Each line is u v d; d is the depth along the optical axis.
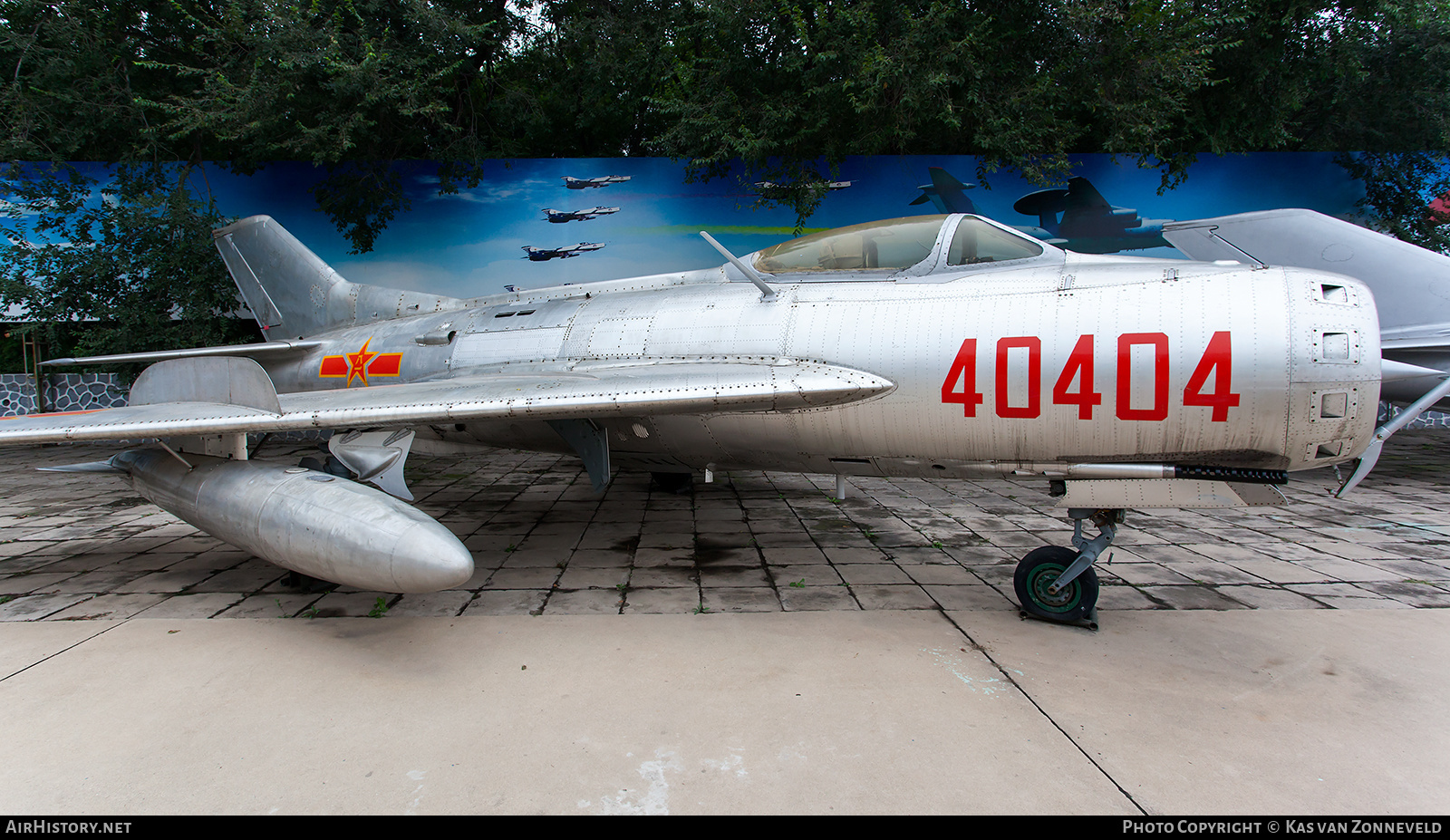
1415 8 9.61
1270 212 7.50
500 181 11.23
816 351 3.87
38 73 9.23
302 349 6.38
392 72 9.14
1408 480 7.70
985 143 8.93
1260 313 2.92
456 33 9.26
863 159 11.01
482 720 2.50
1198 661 3.00
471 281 11.35
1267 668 2.92
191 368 4.06
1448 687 2.73
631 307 4.80
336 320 7.10
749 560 4.67
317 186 10.56
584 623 3.47
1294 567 4.43
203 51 9.55
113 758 2.26
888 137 9.30
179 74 9.65
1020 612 3.64
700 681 2.81
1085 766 2.19
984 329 3.44
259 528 3.44
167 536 5.34
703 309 4.45
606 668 2.94
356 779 2.13
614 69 10.55
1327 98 10.89
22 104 9.00
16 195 10.24
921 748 2.30
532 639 3.27
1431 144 10.80
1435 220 11.09
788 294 4.23
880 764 2.20
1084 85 9.13
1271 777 2.12
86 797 2.04
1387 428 3.15
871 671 2.90
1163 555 4.74
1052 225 11.13
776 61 9.34
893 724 2.45
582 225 11.29
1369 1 9.51
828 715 2.52
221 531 3.70
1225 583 4.12
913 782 2.10
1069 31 8.84
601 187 11.25
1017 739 2.35
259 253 7.54
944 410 3.51
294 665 2.99
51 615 3.60
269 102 8.64
